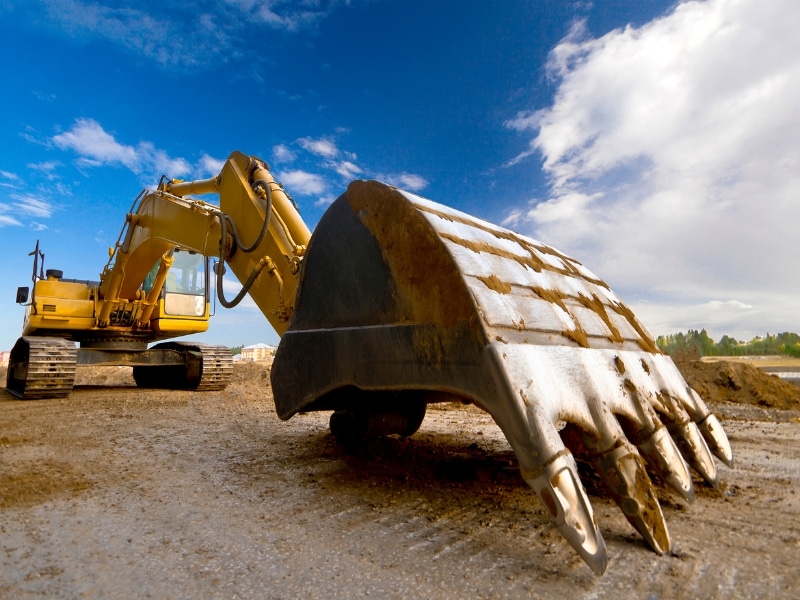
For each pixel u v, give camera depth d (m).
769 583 1.98
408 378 2.65
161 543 2.51
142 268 10.03
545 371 2.37
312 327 3.40
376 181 3.04
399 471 3.84
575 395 2.44
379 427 4.19
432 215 2.82
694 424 3.32
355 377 3.00
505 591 1.95
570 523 1.95
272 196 5.33
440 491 3.32
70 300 10.73
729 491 3.25
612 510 2.83
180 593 2.00
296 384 3.43
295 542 2.50
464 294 2.41
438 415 7.68
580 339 2.87
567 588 1.97
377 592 1.97
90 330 11.12
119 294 10.64
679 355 12.18
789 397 9.09
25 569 2.22
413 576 2.10
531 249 3.70
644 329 4.08
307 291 3.49
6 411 7.65
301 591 2.00
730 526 2.61
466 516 2.82
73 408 8.00
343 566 2.21
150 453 4.60
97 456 4.49
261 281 5.05
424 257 2.65
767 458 4.30
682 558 2.21
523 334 2.50
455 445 4.85
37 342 9.58
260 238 5.05
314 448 4.70
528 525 2.66
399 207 2.84
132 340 11.73
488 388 2.23
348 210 3.21
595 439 2.42
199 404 8.52
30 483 3.61
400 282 2.79
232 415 7.12
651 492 2.36
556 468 2.01
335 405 3.96
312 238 3.48
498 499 3.13
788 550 2.30
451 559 2.26
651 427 2.78
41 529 2.71
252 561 2.29
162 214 8.02
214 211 6.36
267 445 4.90
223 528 2.71
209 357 11.02
